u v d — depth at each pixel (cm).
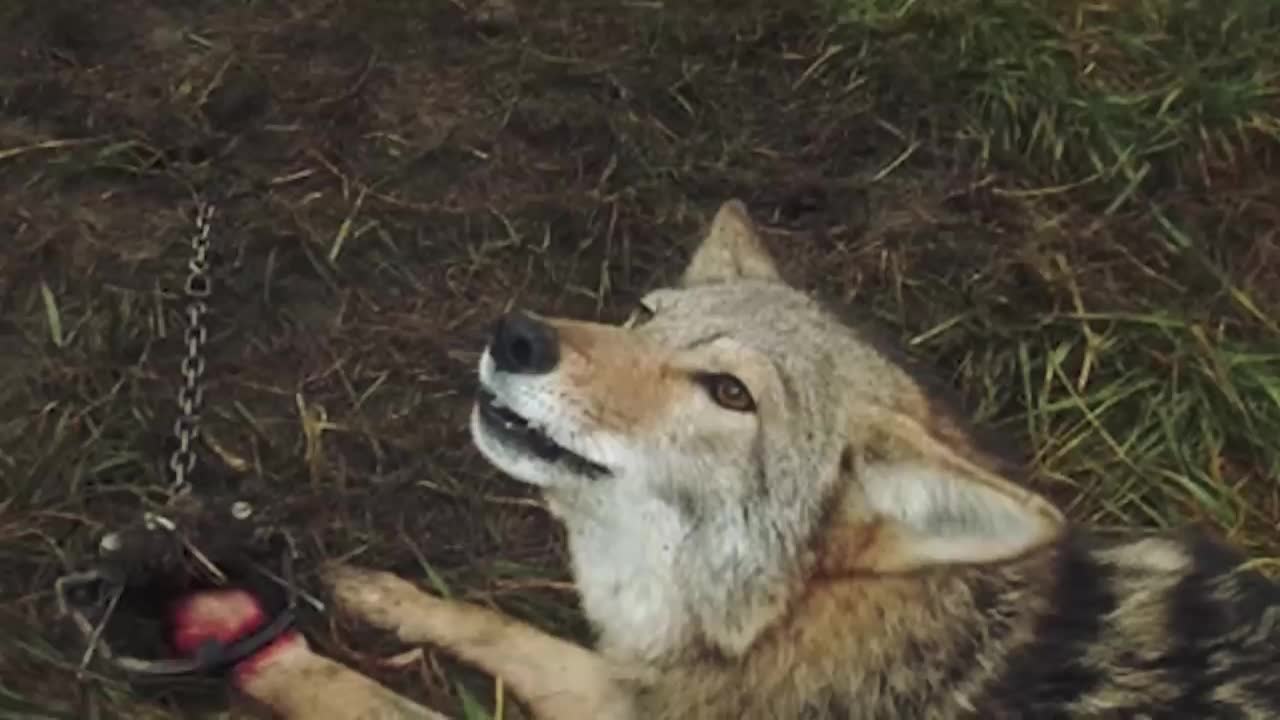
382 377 162
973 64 185
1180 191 181
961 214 178
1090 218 178
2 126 171
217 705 144
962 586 138
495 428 138
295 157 173
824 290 172
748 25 188
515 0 187
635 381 136
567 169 177
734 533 137
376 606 149
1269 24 192
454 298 168
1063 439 166
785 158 181
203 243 159
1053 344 170
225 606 146
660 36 186
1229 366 168
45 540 149
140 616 146
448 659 148
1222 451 167
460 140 177
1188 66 187
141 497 152
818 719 139
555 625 153
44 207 167
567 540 152
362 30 182
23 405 155
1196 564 140
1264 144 185
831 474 136
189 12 181
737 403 135
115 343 160
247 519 149
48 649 143
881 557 136
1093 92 184
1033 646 138
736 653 139
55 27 177
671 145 180
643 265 173
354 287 167
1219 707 134
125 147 170
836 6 189
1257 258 178
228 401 159
